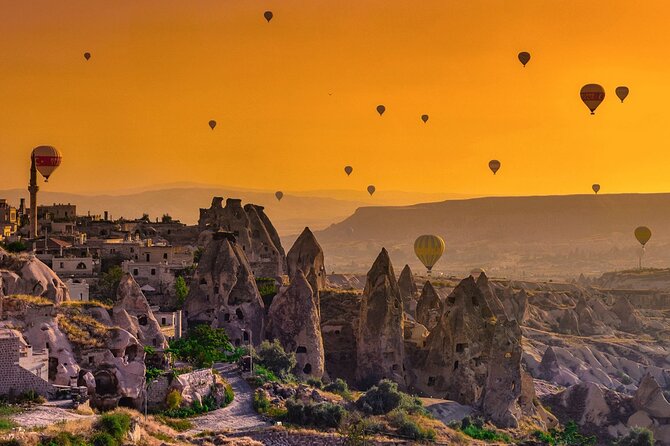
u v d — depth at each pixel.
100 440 112.06
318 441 135.50
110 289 185.00
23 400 121.69
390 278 179.75
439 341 178.25
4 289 146.38
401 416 149.75
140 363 134.75
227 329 175.12
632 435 180.50
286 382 157.62
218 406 141.75
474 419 166.38
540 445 164.00
